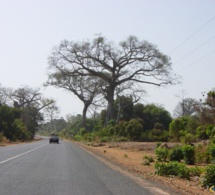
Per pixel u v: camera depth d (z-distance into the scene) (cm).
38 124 11081
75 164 1822
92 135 6862
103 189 1016
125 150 3597
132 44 7450
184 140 3669
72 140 9125
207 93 2970
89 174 1388
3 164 1736
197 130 3750
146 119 7438
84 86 9375
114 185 1106
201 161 2089
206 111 2994
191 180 1430
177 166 1541
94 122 11419
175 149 2173
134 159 2452
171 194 992
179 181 1376
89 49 7612
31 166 1652
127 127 5684
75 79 8838
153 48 7462
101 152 3247
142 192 990
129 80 7719
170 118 7450
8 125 6250
